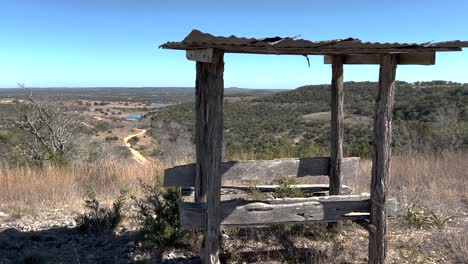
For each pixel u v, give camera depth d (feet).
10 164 39.68
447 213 21.16
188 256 16.42
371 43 11.56
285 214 13.78
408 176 28.96
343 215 14.34
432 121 62.54
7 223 20.92
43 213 22.71
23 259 15.83
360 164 36.40
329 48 12.32
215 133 12.59
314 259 15.35
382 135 13.97
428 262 15.52
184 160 38.65
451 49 12.84
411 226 19.31
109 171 31.12
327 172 17.95
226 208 13.33
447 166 31.91
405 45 12.05
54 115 57.52
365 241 17.65
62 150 55.36
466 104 69.46
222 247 16.72
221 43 11.07
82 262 16.08
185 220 13.21
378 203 14.23
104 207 23.31
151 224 17.26
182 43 11.28
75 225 20.54
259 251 16.61
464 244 16.14
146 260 16.01
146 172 31.07
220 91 12.44
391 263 15.33
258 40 10.77
